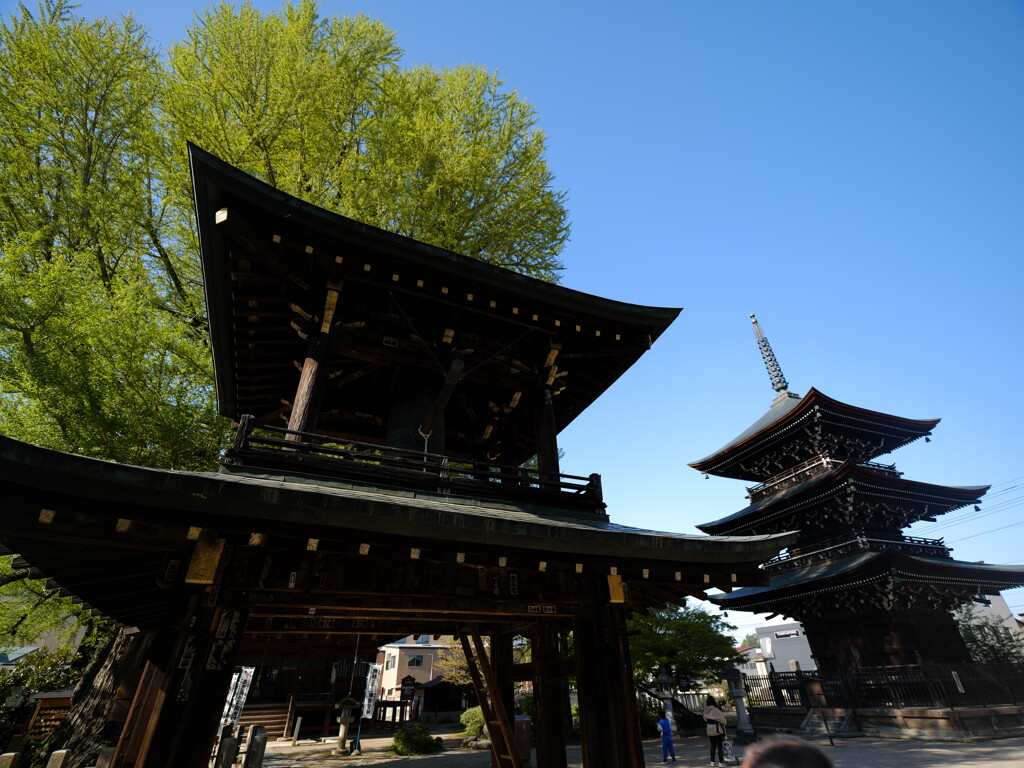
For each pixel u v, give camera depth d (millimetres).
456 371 6457
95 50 12797
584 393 9695
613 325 8281
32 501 3354
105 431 8961
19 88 11977
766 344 34562
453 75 16453
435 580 5113
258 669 24125
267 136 12430
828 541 24797
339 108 13516
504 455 9148
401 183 13453
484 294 7496
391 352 7273
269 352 8031
